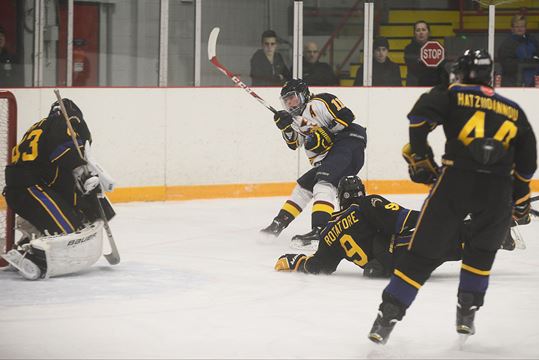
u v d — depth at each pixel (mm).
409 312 12477
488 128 10039
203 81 25578
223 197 25344
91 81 24578
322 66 26531
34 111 23109
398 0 27422
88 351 10398
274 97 25797
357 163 18281
